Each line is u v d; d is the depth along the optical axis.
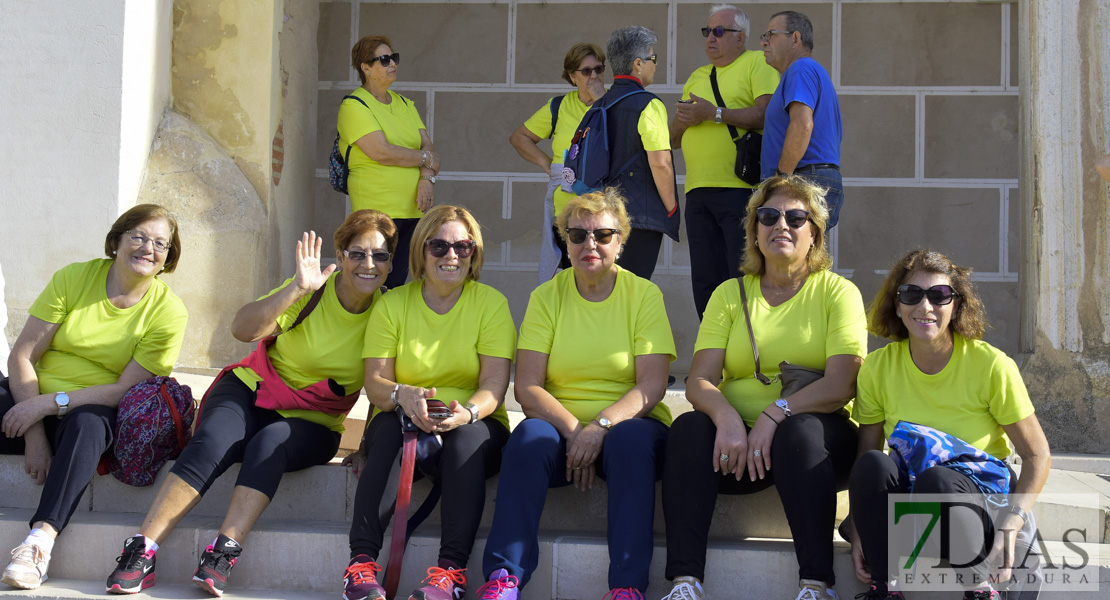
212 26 5.68
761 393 3.48
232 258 5.41
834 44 6.40
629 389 3.64
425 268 3.66
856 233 6.39
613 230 3.59
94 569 3.51
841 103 6.40
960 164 6.32
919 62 6.34
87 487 3.79
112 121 5.11
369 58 5.45
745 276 3.70
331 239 6.56
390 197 5.46
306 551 3.46
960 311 3.19
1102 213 4.50
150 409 3.67
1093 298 4.52
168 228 3.88
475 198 6.61
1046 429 4.55
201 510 3.80
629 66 4.79
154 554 3.37
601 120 4.71
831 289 3.54
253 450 3.47
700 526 3.19
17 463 3.83
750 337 3.52
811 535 3.12
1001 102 6.28
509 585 3.10
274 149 5.75
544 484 3.28
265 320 3.61
